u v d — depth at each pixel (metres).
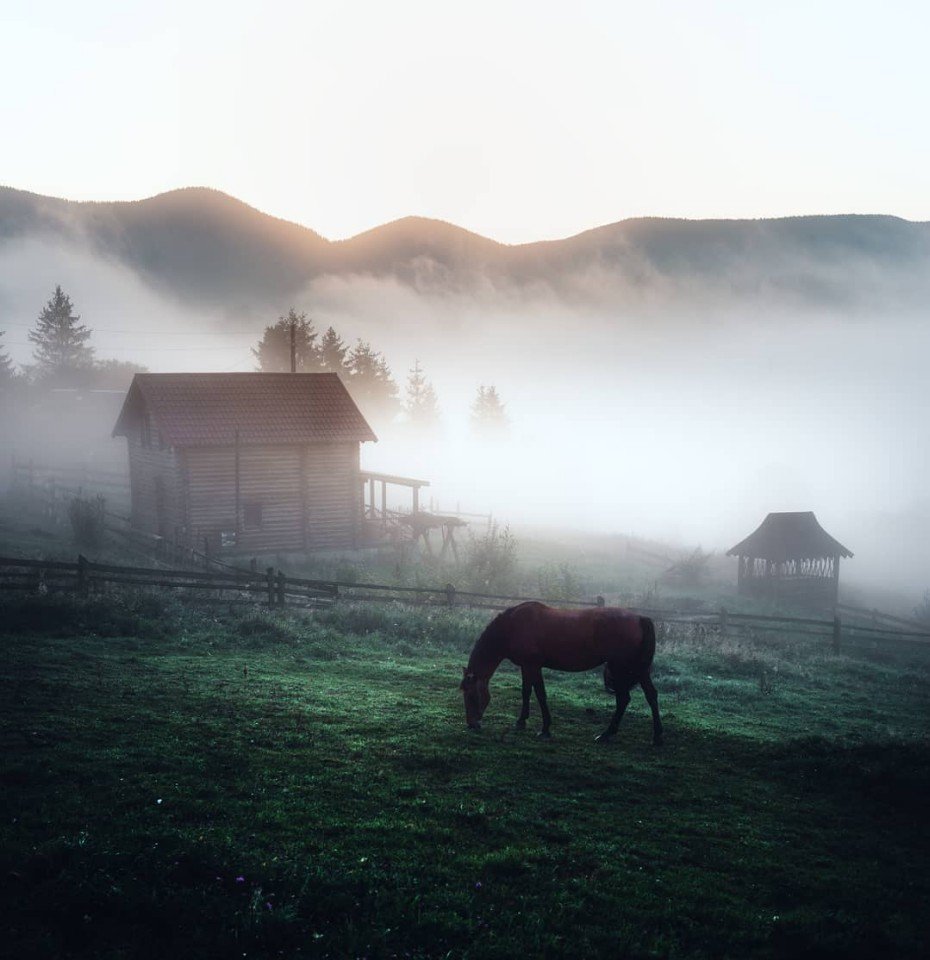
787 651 25.56
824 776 10.97
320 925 6.21
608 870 7.57
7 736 9.61
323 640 18.59
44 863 6.57
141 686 12.56
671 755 11.58
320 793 8.83
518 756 10.89
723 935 6.64
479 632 20.88
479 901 6.79
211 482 37.75
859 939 6.62
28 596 17.44
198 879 6.68
